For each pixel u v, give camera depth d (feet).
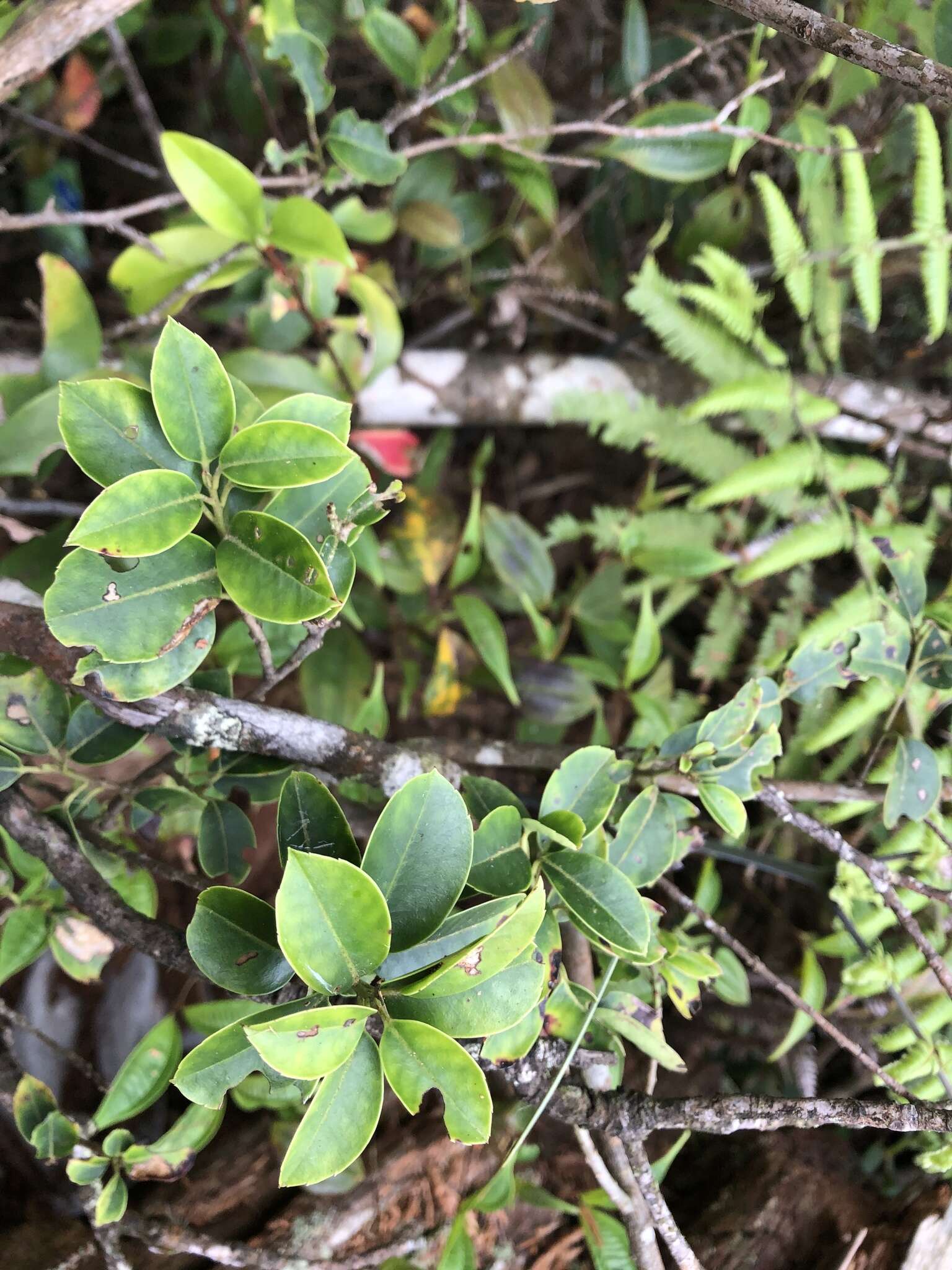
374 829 1.24
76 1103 2.01
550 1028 1.51
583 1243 1.82
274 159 1.90
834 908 1.98
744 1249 1.85
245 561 1.24
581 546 2.98
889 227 2.61
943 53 1.94
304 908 1.15
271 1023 1.09
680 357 2.50
